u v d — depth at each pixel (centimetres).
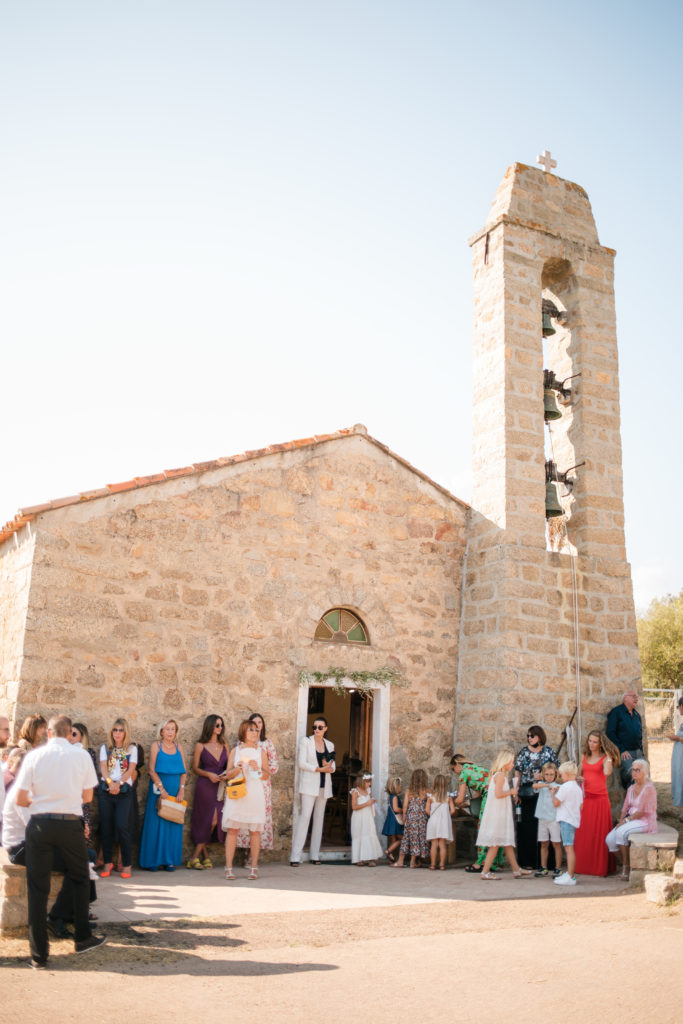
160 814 941
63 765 582
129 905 736
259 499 1134
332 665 1143
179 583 1056
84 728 912
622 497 1294
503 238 1288
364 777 1087
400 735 1173
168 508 1067
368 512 1213
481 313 1312
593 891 862
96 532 1016
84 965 555
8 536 1084
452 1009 478
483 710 1162
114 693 993
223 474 1113
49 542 986
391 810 1102
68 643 976
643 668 2897
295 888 852
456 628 1248
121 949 592
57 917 623
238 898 784
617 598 1251
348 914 720
